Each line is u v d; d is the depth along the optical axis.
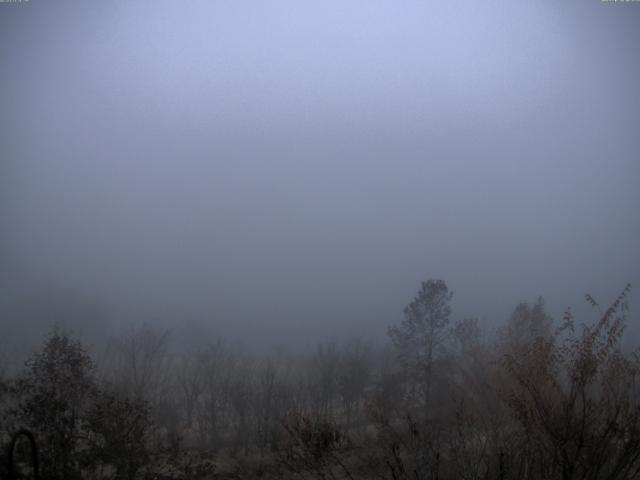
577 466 11.61
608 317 12.13
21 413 16.39
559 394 12.57
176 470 22.92
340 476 15.86
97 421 17.39
